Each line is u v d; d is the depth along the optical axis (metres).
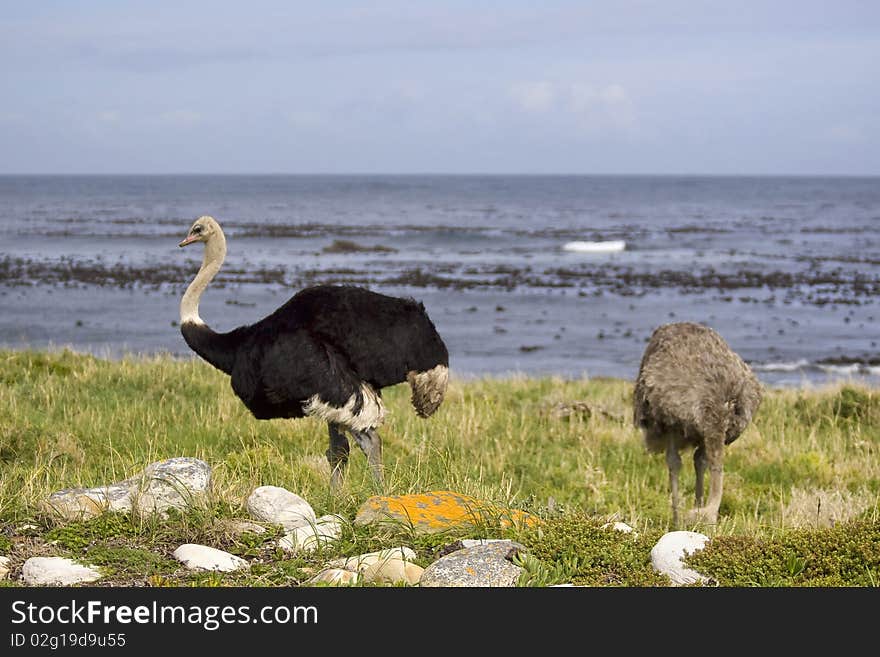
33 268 37.66
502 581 4.96
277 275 36.81
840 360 21.94
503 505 6.34
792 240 62.56
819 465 9.56
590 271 40.75
